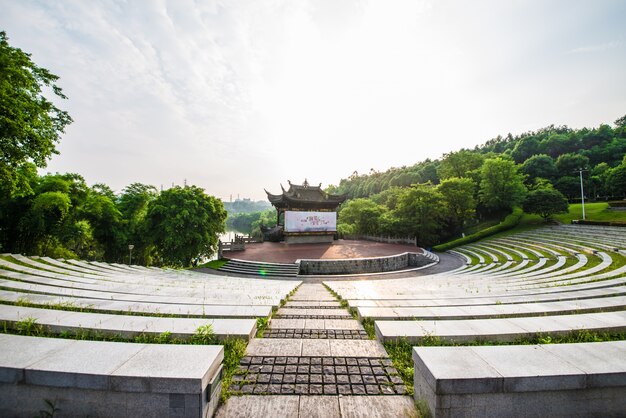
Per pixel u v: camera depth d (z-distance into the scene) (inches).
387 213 1942.7
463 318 270.2
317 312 327.3
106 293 360.2
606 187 2222.0
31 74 591.5
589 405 139.1
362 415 150.1
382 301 344.2
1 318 222.2
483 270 949.8
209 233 1245.1
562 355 154.6
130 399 135.1
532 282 569.3
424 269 1134.4
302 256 1225.4
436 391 133.7
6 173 614.2
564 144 3260.3
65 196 1077.8
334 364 196.4
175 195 1200.8
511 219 1913.1
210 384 141.6
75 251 1282.0
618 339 209.6
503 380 134.8
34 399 138.6
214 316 270.1
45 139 641.6
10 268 528.7
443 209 1772.9
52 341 163.2
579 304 299.1
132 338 207.5
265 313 277.6
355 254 1286.9
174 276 732.0
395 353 208.2
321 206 1668.3
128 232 1369.3
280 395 164.2
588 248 1106.1
